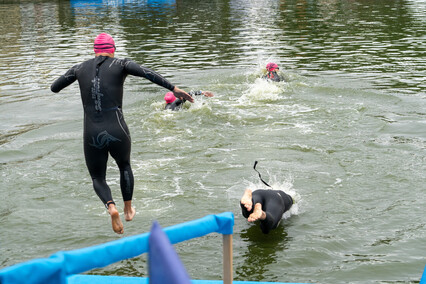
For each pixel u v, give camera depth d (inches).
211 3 1381.6
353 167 290.7
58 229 229.9
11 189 270.1
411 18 942.4
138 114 391.2
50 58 638.5
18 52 687.1
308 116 381.1
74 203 255.4
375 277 189.5
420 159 297.9
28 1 1467.8
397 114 383.6
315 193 260.8
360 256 203.8
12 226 231.9
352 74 511.2
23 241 219.6
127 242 88.7
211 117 381.4
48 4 1406.3
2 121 391.9
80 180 281.9
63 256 79.4
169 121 374.0
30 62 618.2
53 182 279.0
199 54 637.3
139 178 281.9
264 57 609.3
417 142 325.4
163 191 266.8
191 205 251.3
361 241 215.0
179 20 1006.4
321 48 666.2
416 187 262.8
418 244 210.7
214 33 821.9
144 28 898.1
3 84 511.8
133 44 727.7
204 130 356.2
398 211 239.1
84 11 1209.4
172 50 669.3
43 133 360.5
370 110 392.8
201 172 290.5
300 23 924.0
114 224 177.3
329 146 323.0
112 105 174.9
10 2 1450.5
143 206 251.3
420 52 622.5
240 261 202.1
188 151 320.5
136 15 1105.4
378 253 205.5
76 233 226.5
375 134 341.7
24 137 351.6
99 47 179.6
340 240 215.8
